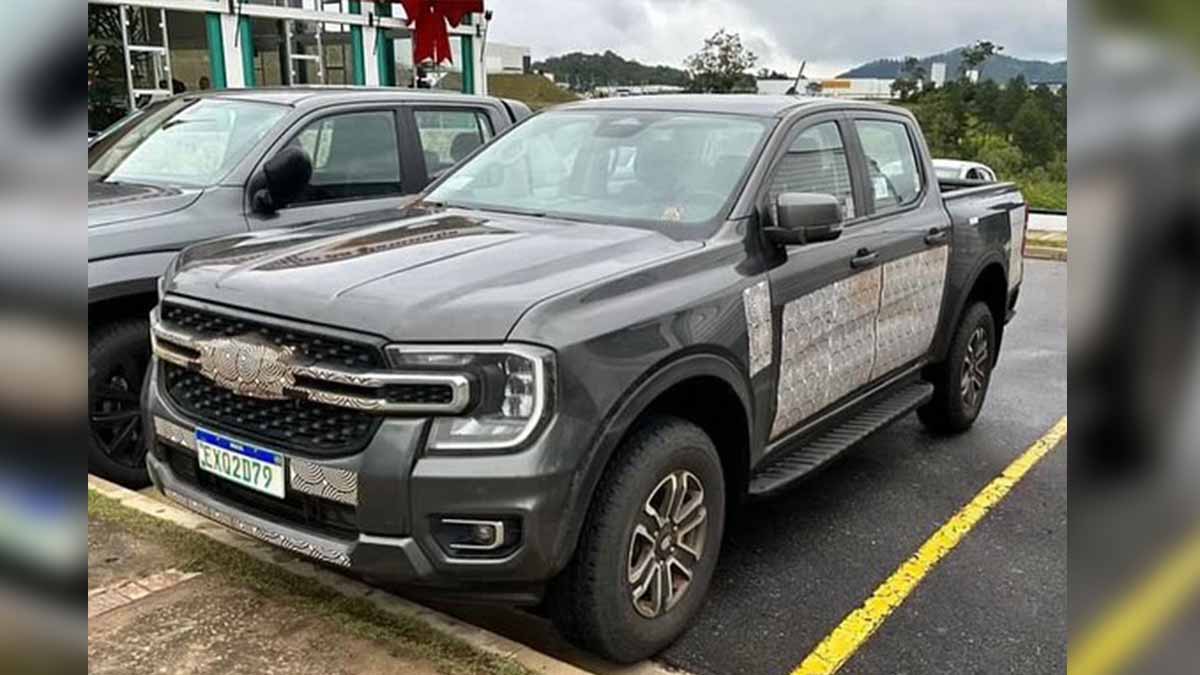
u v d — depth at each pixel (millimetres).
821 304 3842
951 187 6023
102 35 11320
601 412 2738
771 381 3553
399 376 2604
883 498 4602
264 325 2857
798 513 4406
